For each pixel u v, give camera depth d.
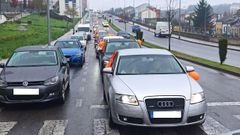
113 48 14.34
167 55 8.12
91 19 141.25
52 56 10.07
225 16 100.62
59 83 8.83
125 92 6.33
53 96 8.62
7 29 60.91
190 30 66.31
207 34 55.91
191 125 6.52
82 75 15.07
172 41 51.03
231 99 9.73
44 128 6.96
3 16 80.50
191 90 6.36
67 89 11.25
